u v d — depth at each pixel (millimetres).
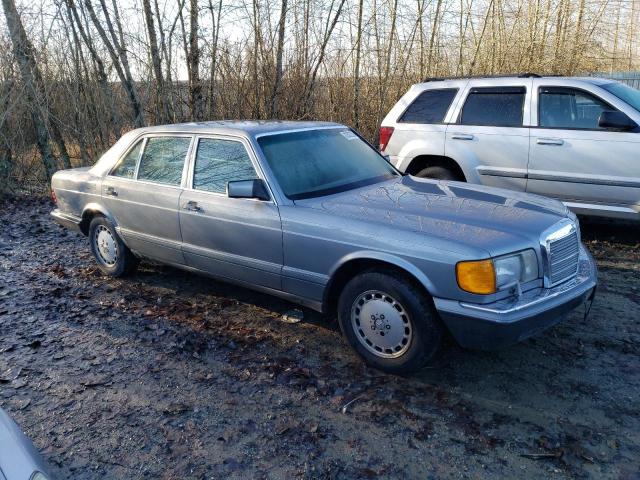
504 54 13055
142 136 5316
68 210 6094
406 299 3465
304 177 4332
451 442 3057
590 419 3199
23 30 10297
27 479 2016
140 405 3527
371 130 11688
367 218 3730
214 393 3623
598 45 14547
